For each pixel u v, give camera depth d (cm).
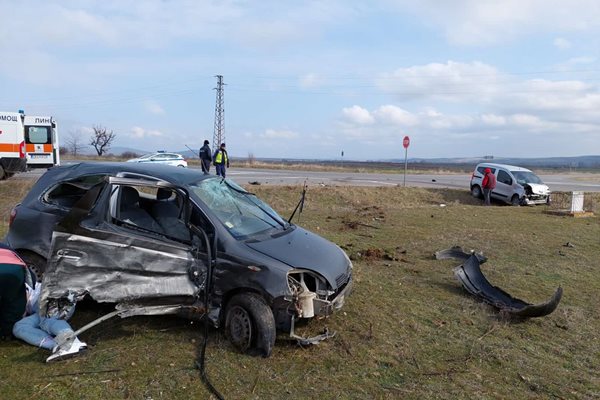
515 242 1112
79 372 406
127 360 430
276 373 420
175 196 553
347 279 513
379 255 905
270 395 384
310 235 564
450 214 1633
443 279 765
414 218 1498
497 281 779
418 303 637
